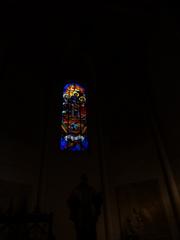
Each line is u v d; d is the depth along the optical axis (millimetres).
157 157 9898
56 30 13938
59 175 10305
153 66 12344
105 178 10281
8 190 8977
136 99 12281
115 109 12547
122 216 9211
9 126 10438
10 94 11328
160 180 9336
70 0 12766
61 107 12859
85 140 11734
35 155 10516
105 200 9617
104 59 14516
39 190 9656
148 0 11883
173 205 8594
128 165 10359
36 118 11656
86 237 6965
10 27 12258
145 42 13305
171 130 9961
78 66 15102
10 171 9406
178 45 10352
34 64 13531
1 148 9656
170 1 10867
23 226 7387
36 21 13203
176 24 10461
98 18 13727
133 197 9477
